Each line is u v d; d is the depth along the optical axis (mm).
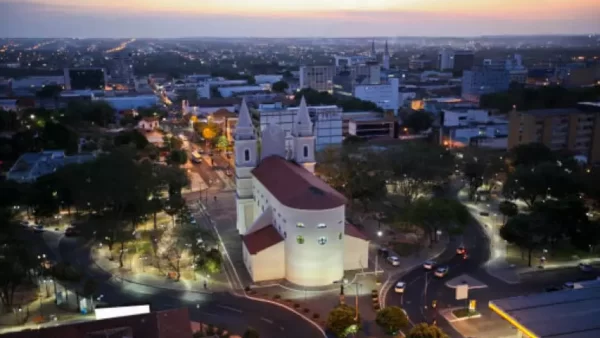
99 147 195625
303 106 120438
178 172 149375
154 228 123938
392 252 109438
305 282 94000
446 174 147375
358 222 127938
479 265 102750
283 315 84000
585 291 77750
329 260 93688
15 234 109000
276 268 97000
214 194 155125
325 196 93688
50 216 126938
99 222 112938
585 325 67125
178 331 65188
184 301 88688
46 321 81062
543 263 102625
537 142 166875
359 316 83000
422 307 86062
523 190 129875
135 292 91938
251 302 88375
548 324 67500
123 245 110688
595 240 104938
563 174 130125
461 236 118938
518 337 72375
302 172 109312
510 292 90875
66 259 106312
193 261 99500
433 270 100312
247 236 103312
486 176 150375
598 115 177625
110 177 121188
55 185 129375
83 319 82000
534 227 100750
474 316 82875
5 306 86062
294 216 92375
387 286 93875
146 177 129000
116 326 65438
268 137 121188
